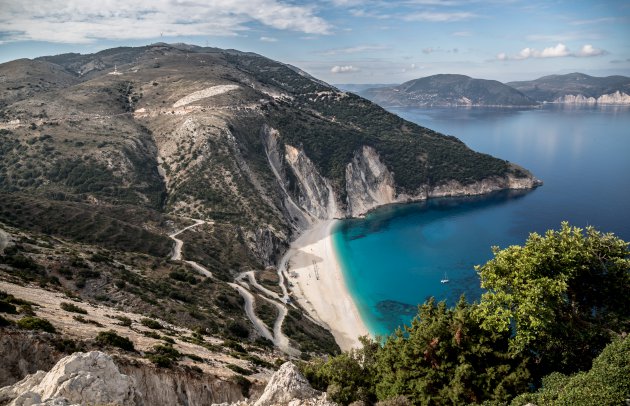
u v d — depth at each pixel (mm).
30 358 27469
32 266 57969
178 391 30750
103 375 23719
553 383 22297
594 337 26109
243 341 59375
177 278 76438
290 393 26125
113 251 80125
